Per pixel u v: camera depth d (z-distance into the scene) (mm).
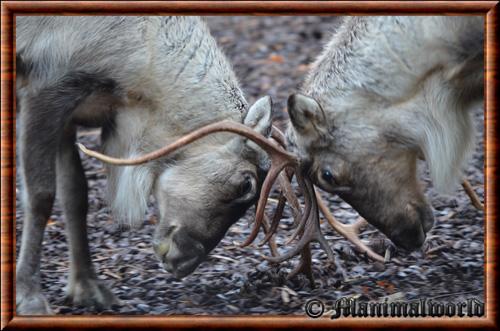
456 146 11352
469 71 10914
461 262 12117
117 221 11398
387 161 11164
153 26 10719
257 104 10602
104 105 10945
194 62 10875
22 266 10281
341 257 12523
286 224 13859
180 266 10875
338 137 11023
